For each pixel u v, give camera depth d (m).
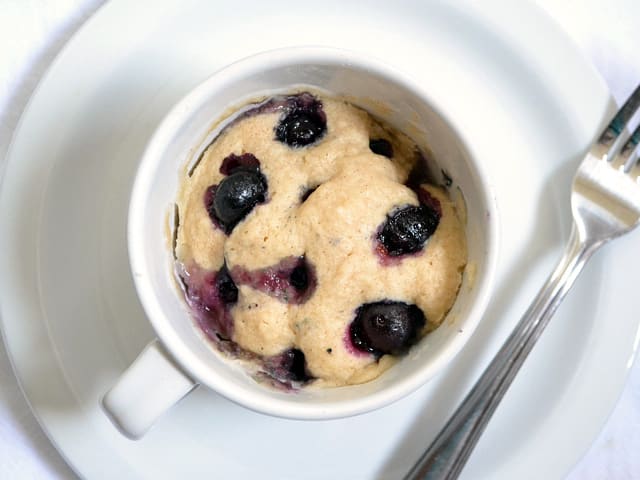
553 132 0.17
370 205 0.14
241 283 0.15
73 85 0.17
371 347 0.15
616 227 0.17
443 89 0.17
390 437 0.17
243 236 0.15
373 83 0.14
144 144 0.17
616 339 0.17
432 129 0.15
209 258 0.15
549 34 0.17
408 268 0.14
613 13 0.19
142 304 0.13
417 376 0.13
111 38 0.17
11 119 0.19
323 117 0.15
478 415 0.16
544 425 0.17
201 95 0.14
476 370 0.17
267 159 0.15
